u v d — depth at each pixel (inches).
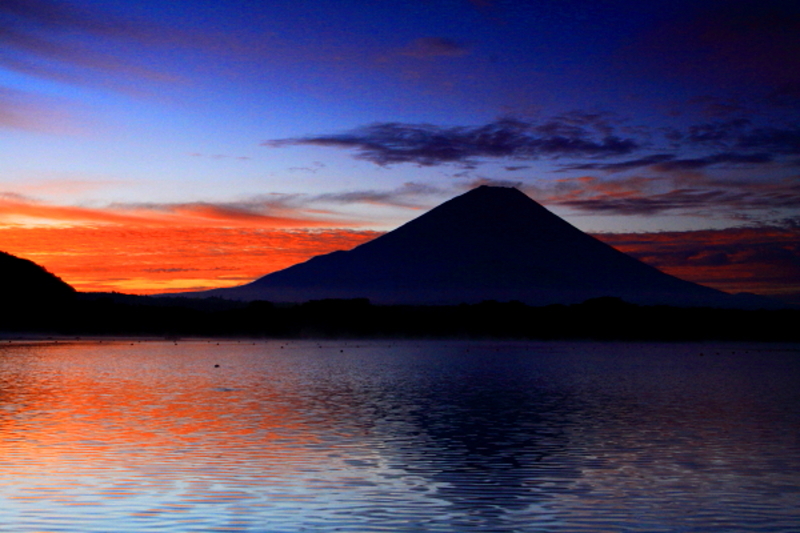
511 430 1010.7
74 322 4266.7
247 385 1558.8
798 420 1127.0
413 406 1255.5
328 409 1202.6
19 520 585.6
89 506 623.8
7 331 3951.8
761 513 623.8
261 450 850.8
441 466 780.6
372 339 4547.2
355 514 608.1
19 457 801.6
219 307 6117.1
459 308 5482.3
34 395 1341.0
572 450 872.9
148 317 4532.5
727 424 1082.7
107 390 1434.5
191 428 992.9
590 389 1579.7
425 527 577.9
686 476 746.8
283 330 4579.2
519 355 2925.7
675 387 1644.9
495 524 587.5
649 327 5098.4
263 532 562.9
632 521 599.2
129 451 836.6
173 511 611.8
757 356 3041.3
